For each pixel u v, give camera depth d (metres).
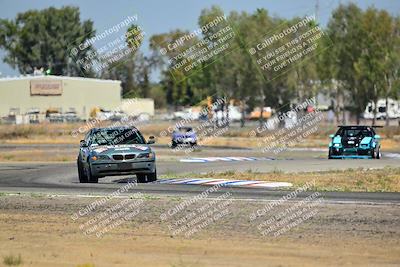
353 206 48.88
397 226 41.41
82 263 34.28
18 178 81.12
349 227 41.44
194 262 33.91
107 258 35.25
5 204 53.38
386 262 33.34
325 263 33.22
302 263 33.28
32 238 40.59
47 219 46.69
